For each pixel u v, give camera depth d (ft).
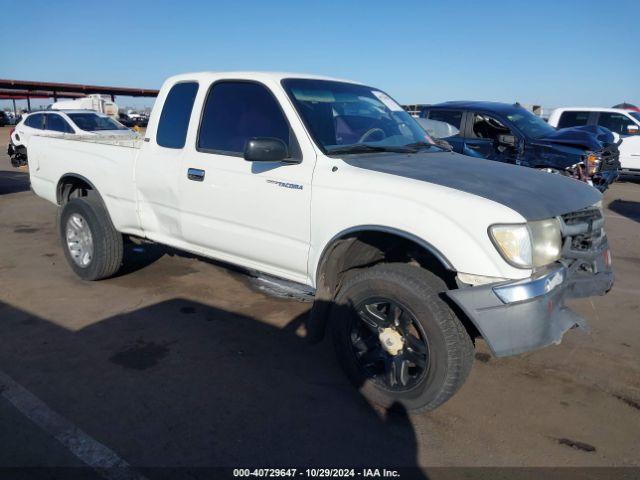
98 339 13.56
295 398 11.09
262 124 12.48
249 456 9.25
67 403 10.68
